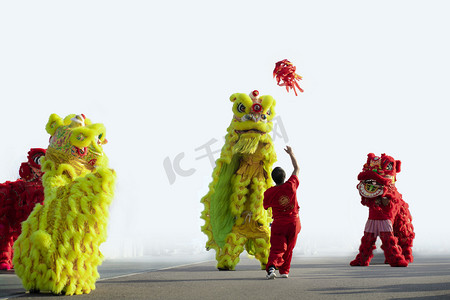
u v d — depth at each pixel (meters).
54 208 4.99
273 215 6.87
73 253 4.88
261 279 6.51
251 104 8.56
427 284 5.66
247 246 8.78
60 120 6.06
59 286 4.77
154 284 5.86
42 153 7.98
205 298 4.54
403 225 9.98
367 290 5.10
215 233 8.62
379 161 9.54
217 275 7.21
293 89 8.85
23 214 8.06
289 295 4.72
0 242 8.05
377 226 9.40
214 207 8.70
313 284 5.75
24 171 7.96
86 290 4.99
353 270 8.12
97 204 5.09
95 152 5.80
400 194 9.99
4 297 4.66
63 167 5.52
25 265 4.86
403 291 4.99
